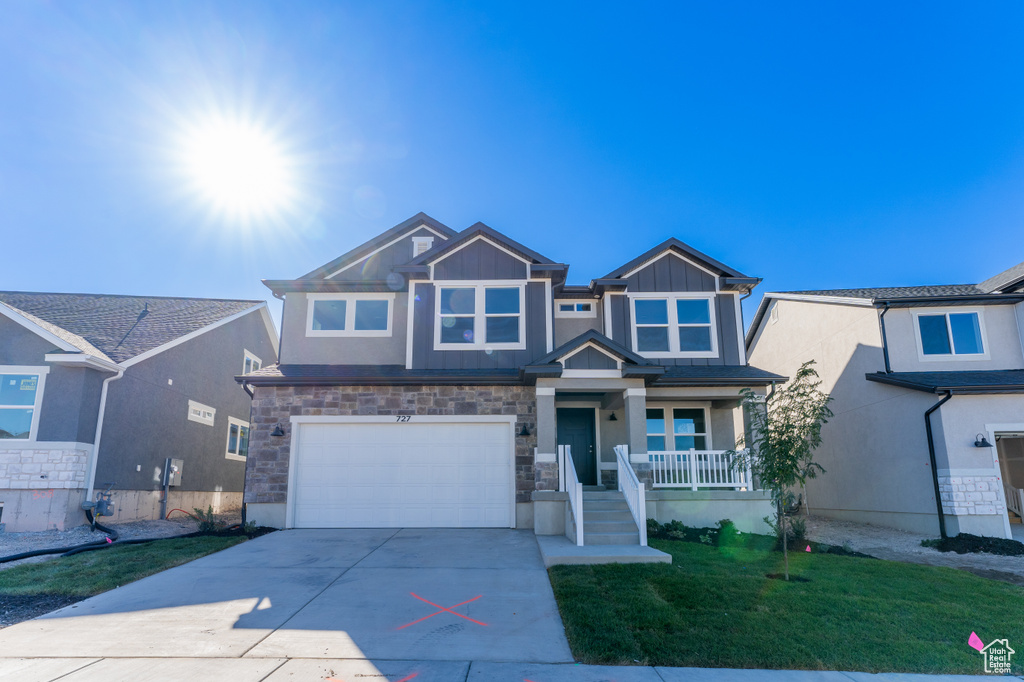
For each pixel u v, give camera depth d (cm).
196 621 720
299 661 602
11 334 1384
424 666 593
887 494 1548
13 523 1301
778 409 951
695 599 772
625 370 1303
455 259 1516
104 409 1434
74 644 646
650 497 1285
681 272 1623
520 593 830
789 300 2027
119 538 1288
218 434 2000
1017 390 1349
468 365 1456
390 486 1363
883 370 1560
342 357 1532
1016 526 1551
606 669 593
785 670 599
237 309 2103
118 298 1953
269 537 1220
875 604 770
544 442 1297
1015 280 1537
